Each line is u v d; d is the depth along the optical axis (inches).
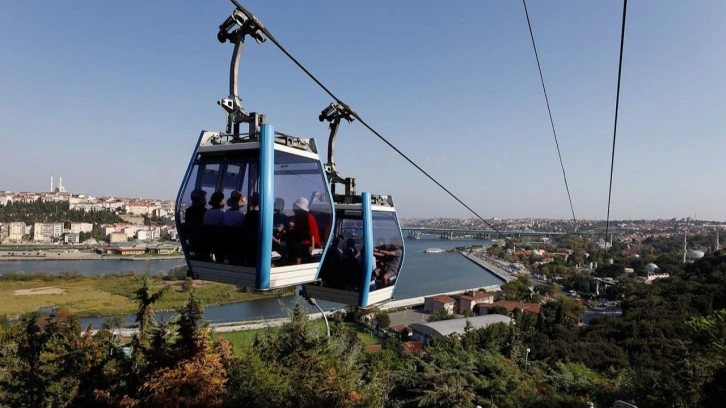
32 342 676.1
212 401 522.6
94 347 677.3
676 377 640.4
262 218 235.3
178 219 267.1
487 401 781.3
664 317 1888.5
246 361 595.2
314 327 738.8
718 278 2342.5
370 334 2217.0
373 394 588.7
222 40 261.6
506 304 2933.1
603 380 1015.0
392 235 397.4
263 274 241.4
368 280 356.8
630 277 4104.3
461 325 2144.4
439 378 783.1
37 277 3454.7
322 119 371.6
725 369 539.5
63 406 610.9
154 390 527.8
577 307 2834.6
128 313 2554.1
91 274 3846.0
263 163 238.5
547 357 1369.3
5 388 643.5
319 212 289.3
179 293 2952.8
